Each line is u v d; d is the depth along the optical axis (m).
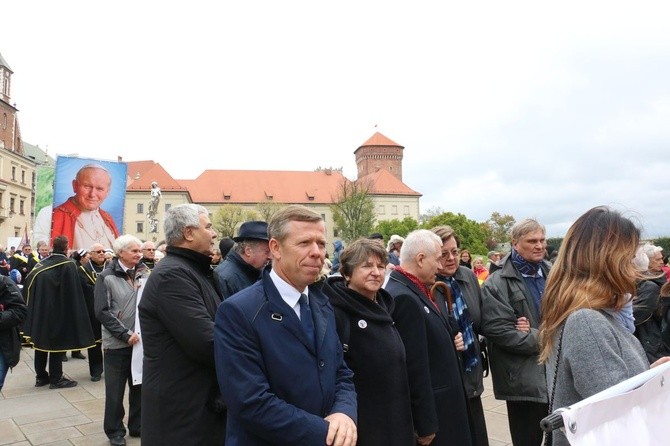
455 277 4.28
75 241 14.03
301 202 89.19
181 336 2.74
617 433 1.46
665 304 4.29
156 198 26.77
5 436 5.31
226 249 6.19
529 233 4.09
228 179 90.31
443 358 3.29
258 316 2.19
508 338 3.87
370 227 74.31
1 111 62.75
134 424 5.31
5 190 61.25
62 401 6.66
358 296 2.91
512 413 4.14
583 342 1.79
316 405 2.17
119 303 5.29
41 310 7.29
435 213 91.81
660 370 1.63
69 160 14.08
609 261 1.88
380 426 2.76
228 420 2.23
